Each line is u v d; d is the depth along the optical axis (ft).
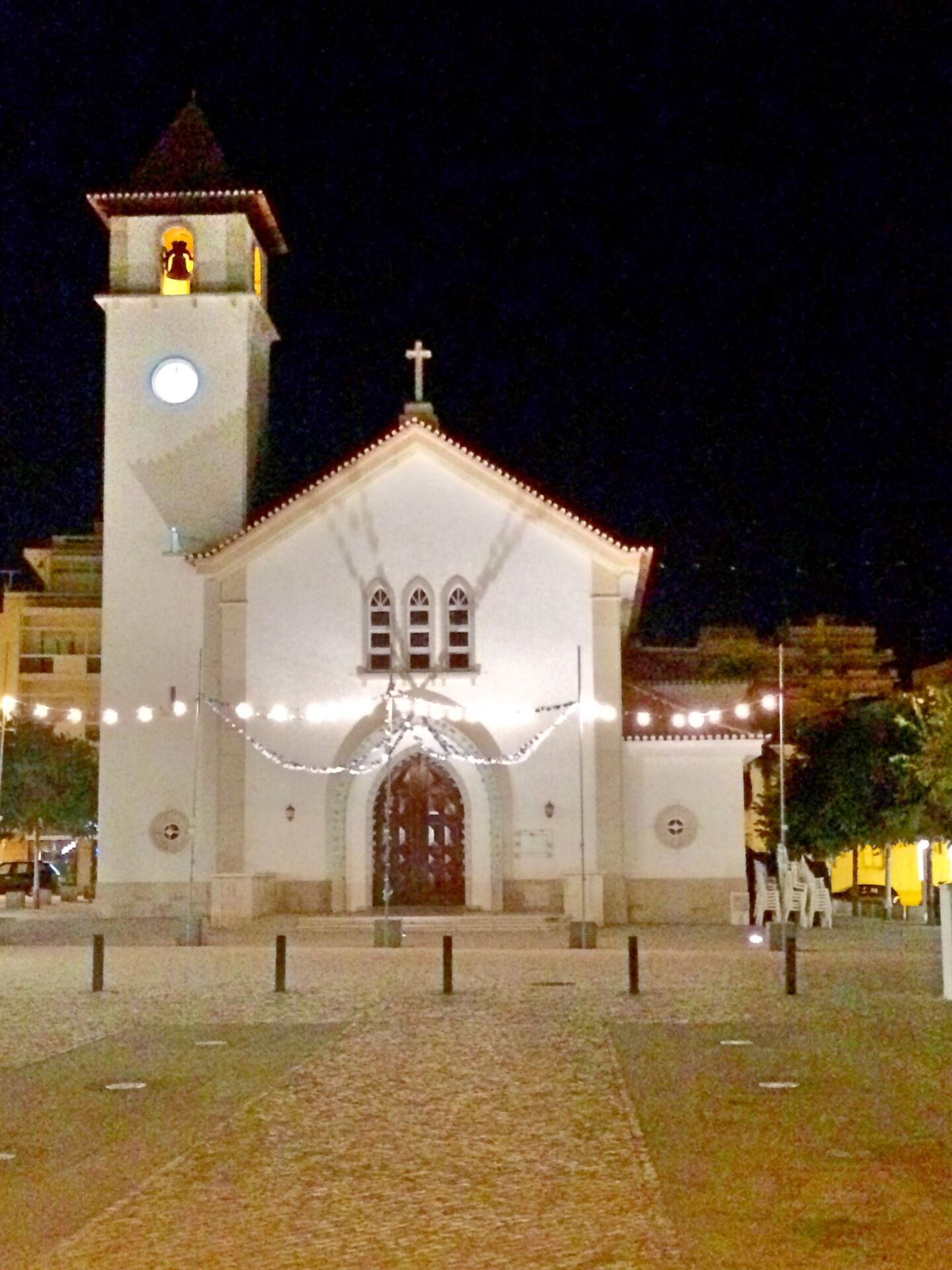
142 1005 70.59
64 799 193.16
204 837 137.18
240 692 134.41
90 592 259.39
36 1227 32.01
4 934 121.60
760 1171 36.17
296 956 98.12
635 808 134.72
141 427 143.23
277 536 135.23
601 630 134.00
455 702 133.80
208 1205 33.73
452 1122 42.63
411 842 135.33
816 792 159.53
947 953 71.41
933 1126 41.16
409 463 135.85
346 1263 29.27
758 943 109.81
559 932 122.72
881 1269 28.55
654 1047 56.03
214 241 144.77
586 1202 33.60
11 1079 50.19
